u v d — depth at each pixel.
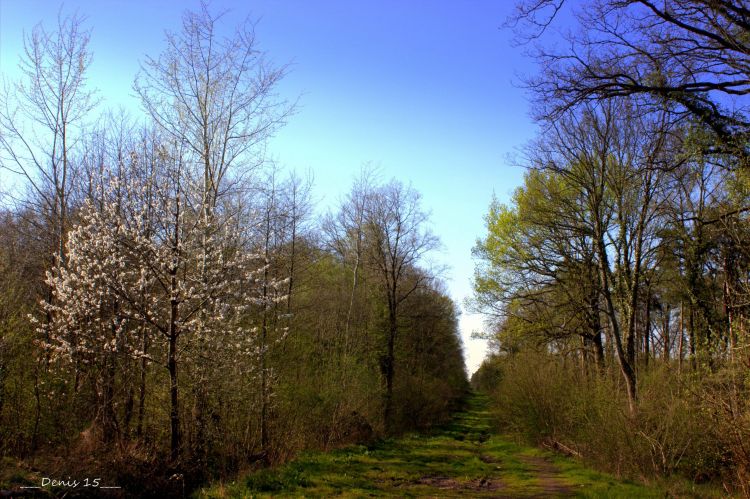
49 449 12.66
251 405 16.30
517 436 28.61
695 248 17.33
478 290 26.78
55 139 16.06
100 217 13.11
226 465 14.25
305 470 15.32
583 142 20.44
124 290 12.44
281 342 18.48
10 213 16.72
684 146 12.62
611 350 24.59
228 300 13.95
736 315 13.70
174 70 15.42
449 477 16.61
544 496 13.24
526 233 25.42
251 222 17.50
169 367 12.96
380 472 16.52
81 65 16.59
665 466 14.95
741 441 11.57
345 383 23.02
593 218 22.20
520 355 29.12
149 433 14.38
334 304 28.52
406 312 35.88
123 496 10.91
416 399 33.50
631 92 11.45
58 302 14.62
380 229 32.16
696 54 11.10
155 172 14.64
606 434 17.80
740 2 10.16
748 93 10.67
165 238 13.43
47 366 13.56
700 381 13.34
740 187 13.15
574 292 23.86
